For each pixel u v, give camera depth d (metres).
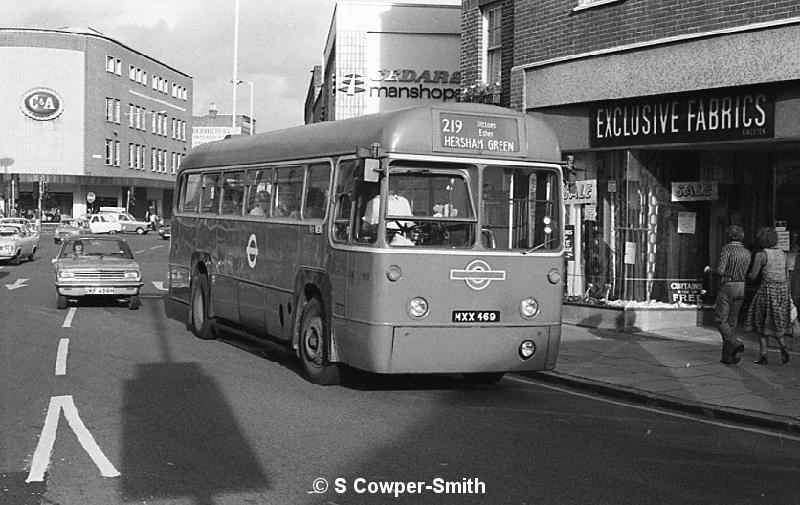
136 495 6.41
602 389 11.15
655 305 16.52
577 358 13.25
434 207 9.99
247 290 13.41
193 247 15.98
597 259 17.23
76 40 77.69
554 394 11.05
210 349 14.07
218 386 10.84
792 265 15.46
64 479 6.80
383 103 28.05
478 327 10.11
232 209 14.30
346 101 28.06
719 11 14.42
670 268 16.70
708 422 9.54
